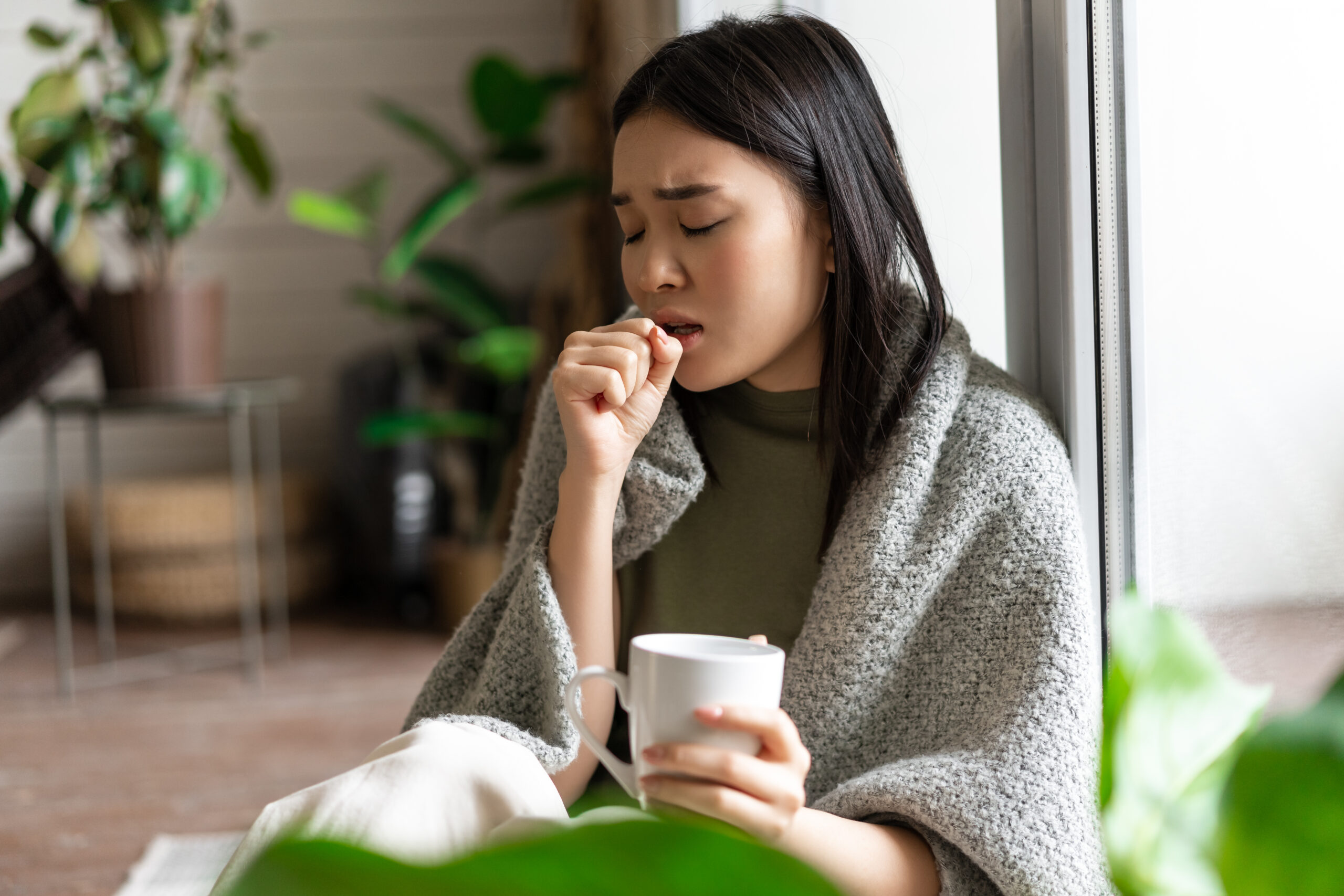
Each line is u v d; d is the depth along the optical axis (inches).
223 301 100.1
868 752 31.1
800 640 31.3
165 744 83.1
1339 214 25.7
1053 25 33.6
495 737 25.6
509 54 148.6
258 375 147.4
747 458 34.7
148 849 63.4
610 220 102.2
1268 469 28.7
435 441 126.2
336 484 140.6
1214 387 30.8
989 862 26.2
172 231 96.8
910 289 33.0
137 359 94.8
